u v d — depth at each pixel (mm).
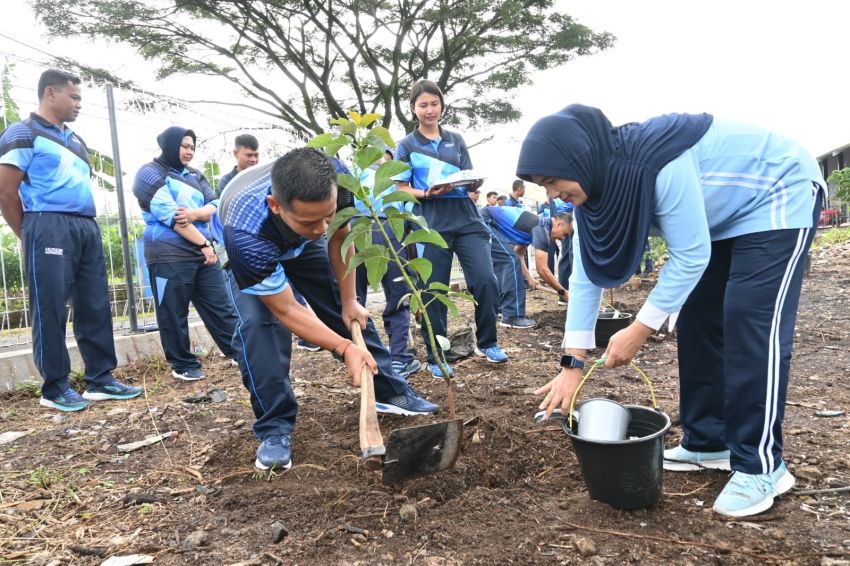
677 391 3834
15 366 4637
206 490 2596
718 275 2369
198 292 5004
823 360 4512
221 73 21359
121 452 3158
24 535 2283
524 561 1939
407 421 3301
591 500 2318
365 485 2520
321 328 2514
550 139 2037
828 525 2107
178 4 18391
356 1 18516
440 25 20109
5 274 5035
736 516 2174
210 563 2012
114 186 5707
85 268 4188
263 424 2900
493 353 4707
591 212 2195
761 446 2191
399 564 1944
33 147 3854
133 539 2203
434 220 4203
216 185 6516
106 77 16391
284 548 2070
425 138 4250
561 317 6914
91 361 4270
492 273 4496
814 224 2184
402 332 4371
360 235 2629
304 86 21234
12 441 3414
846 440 2875
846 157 26141
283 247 2461
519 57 21594
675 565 1896
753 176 2139
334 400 3877
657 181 2025
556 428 3076
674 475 2561
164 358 5488
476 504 2293
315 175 2029
